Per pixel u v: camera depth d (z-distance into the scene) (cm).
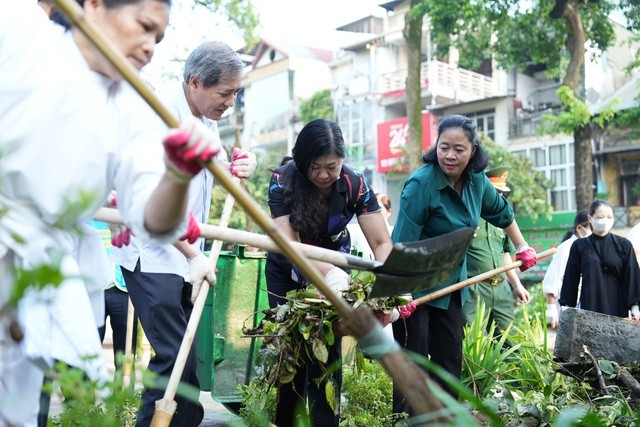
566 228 2572
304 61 3975
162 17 279
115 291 587
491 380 661
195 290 418
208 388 583
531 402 498
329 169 436
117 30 274
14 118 268
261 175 3105
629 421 443
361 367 454
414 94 2180
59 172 269
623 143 2681
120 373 218
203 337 586
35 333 260
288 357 423
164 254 436
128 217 271
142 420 423
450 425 202
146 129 283
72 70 277
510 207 552
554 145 2870
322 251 330
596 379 539
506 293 764
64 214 196
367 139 3428
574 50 2059
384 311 430
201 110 453
